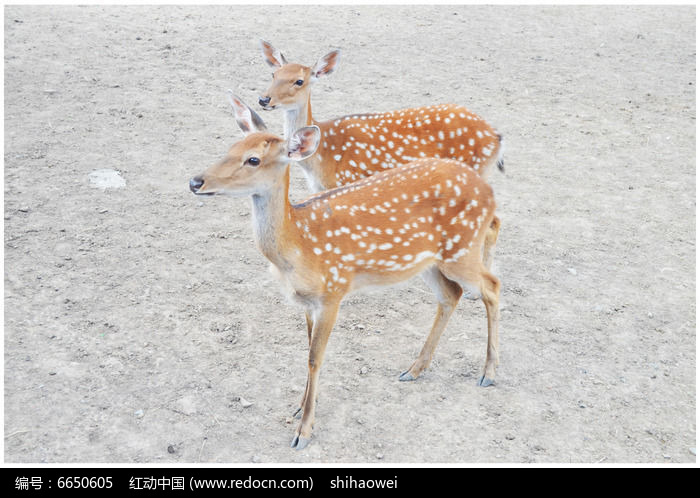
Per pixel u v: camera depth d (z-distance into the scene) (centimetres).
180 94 961
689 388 493
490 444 437
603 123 963
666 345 538
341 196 450
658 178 816
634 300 593
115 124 855
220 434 437
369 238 442
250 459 419
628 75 1147
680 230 707
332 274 437
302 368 499
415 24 1366
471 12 1478
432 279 486
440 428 449
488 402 474
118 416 443
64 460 408
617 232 699
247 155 395
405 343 534
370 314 570
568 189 784
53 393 456
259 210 415
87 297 554
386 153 601
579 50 1260
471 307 582
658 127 956
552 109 1002
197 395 466
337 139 603
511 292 598
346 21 1356
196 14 1341
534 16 1467
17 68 991
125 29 1212
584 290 605
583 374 504
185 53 1116
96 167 752
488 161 600
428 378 496
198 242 644
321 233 431
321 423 450
